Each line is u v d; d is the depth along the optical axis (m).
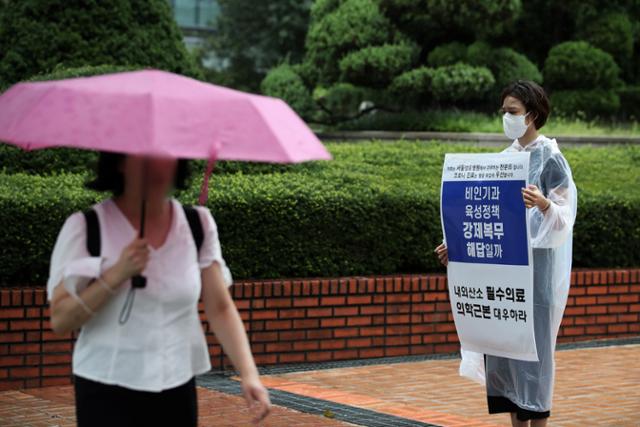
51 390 7.37
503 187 5.50
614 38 18.95
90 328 3.41
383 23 17.33
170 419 3.47
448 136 15.67
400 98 17.69
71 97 3.13
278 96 18.14
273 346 8.38
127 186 3.42
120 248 3.38
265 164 9.92
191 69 11.58
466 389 7.63
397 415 6.70
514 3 16.75
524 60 17.64
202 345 3.56
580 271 9.70
